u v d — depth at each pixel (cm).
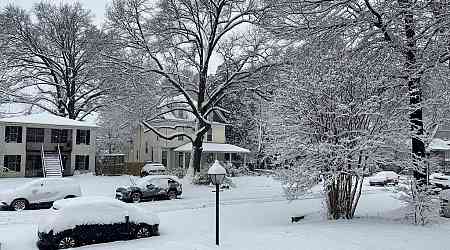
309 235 1359
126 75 3456
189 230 1634
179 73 3766
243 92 3766
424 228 1449
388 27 1612
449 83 1672
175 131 5703
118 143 7044
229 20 3681
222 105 5709
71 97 5272
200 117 3781
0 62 4666
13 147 4231
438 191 1791
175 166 5769
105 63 3478
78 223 1392
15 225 1808
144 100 3700
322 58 1659
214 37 3728
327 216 1742
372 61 1633
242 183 3981
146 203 2619
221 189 3484
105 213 1449
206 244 1295
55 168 4162
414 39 1591
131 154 6638
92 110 5375
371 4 1647
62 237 1361
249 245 1259
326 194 1712
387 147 1566
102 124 6469
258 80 3531
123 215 1478
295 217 1830
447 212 1706
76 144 4647
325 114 1602
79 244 1389
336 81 1584
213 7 3647
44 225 1380
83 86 5316
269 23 2292
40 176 4306
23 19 4891
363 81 1588
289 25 1731
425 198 1578
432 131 1898
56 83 5300
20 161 4269
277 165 1877
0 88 4675
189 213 2078
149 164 4778
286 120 1667
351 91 1598
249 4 3569
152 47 3553
